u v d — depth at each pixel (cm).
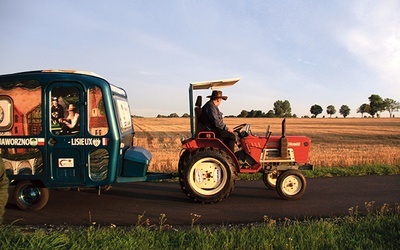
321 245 423
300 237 441
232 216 598
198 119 755
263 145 750
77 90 630
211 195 687
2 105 627
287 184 719
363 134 3681
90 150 632
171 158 1412
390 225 488
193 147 728
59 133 629
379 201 708
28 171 627
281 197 727
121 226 537
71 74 630
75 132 630
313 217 592
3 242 402
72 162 632
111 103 637
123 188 830
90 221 557
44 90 624
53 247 404
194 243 428
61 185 630
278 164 756
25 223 552
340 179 957
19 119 627
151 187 845
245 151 753
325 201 708
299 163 759
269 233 454
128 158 685
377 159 1314
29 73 629
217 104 754
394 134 3666
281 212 625
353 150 1881
